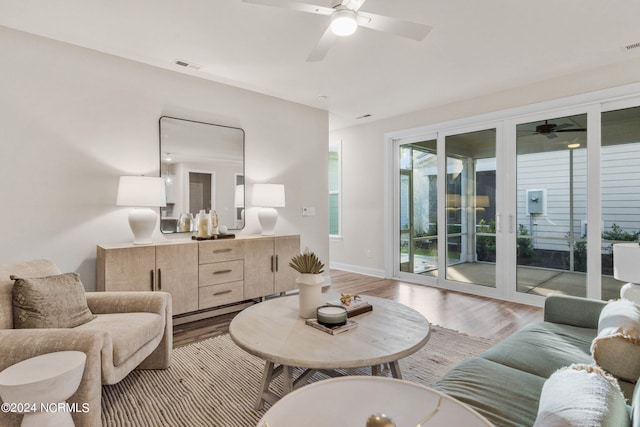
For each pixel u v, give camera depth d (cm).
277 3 182
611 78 326
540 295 374
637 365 123
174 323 310
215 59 316
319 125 475
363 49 295
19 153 265
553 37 275
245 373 221
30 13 241
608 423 70
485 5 230
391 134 515
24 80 267
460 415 69
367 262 551
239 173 395
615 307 155
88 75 295
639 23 254
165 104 339
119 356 169
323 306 194
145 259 283
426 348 258
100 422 152
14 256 262
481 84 380
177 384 207
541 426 77
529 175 383
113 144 308
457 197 448
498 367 139
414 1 226
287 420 69
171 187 343
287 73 350
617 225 328
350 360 145
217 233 354
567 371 99
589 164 340
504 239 401
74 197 288
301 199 457
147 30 264
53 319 179
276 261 376
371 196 545
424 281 484
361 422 70
